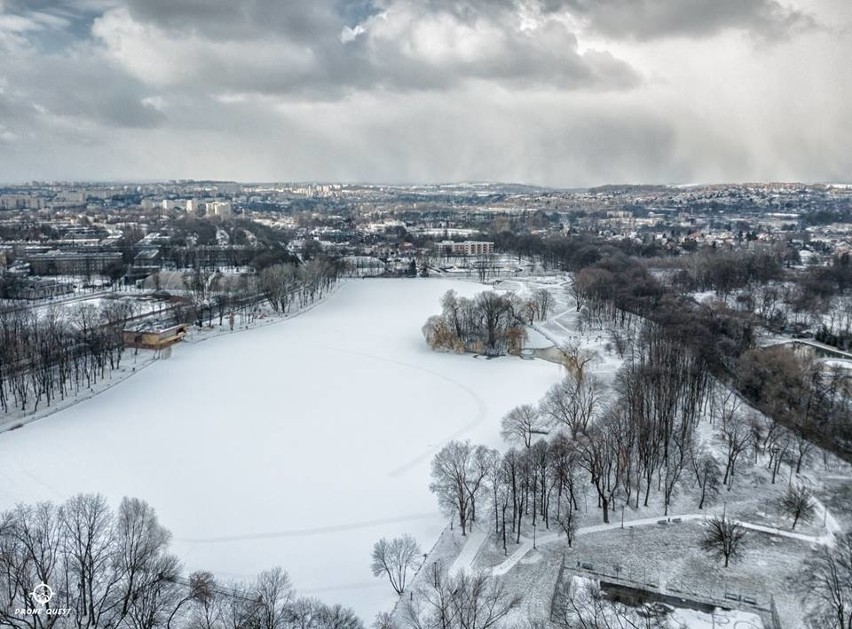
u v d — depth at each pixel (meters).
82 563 133.62
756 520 189.12
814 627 141.38
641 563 169.12
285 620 131.62
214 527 190.25
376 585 163.12
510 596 155.25
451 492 193.88
